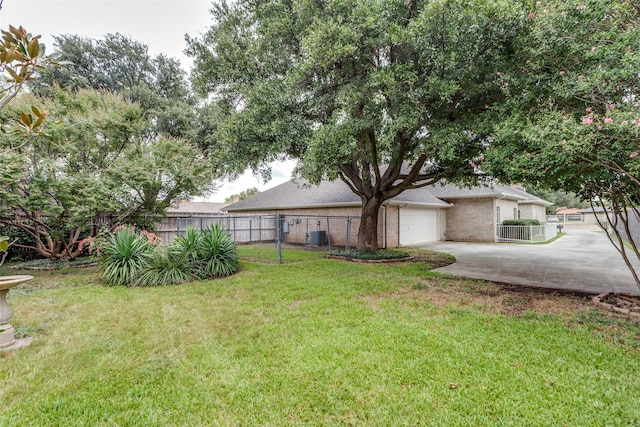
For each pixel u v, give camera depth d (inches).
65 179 308.7
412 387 107.5
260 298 218.2
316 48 238.5
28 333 157.2
